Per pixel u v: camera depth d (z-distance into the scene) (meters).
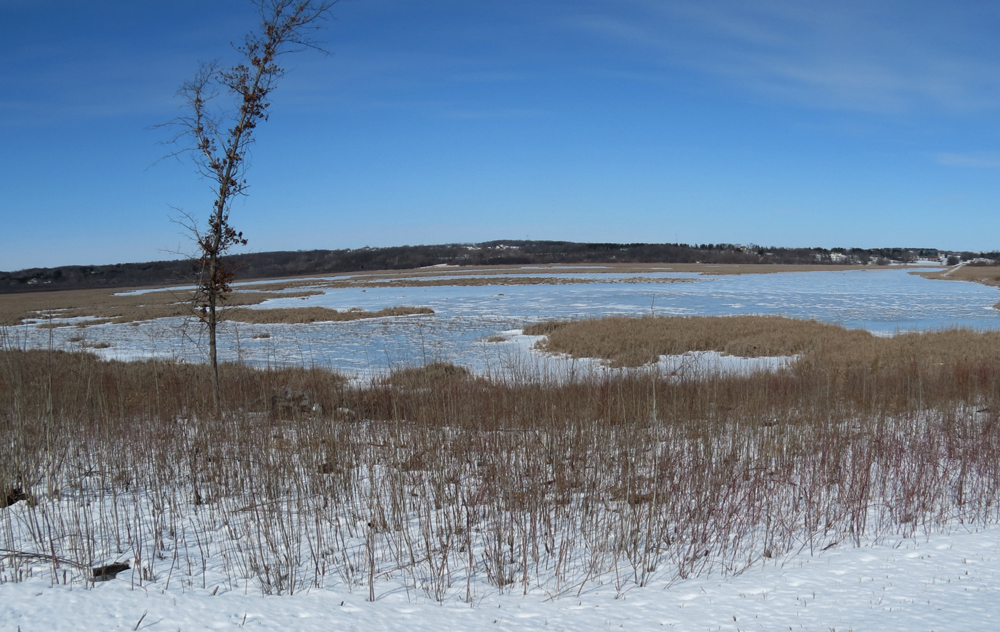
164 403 8.36
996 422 7.93
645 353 21.58
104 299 70.31
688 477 5.86
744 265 158.12
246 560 4.51
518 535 4.88
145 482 6.33
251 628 3.37
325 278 125.38
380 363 21.41
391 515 5.39
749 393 10.14
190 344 27.28
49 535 4.71
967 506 5.86
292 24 8.21
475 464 6.43
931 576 4.12
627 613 3.64
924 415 9.00
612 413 7.86
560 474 5.84
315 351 25.94
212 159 8.27
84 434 6.73
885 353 21.09
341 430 6.96
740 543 5.01
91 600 3.71
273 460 6.23
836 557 4.62
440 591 4.02
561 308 47.25
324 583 4.19
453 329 34.53
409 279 100.94
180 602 3.70
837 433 7.02
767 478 6.15
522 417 7.20
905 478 6.10
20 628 3.31
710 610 3.66
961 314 40.12
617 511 5.28
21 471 5.79
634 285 77.31
